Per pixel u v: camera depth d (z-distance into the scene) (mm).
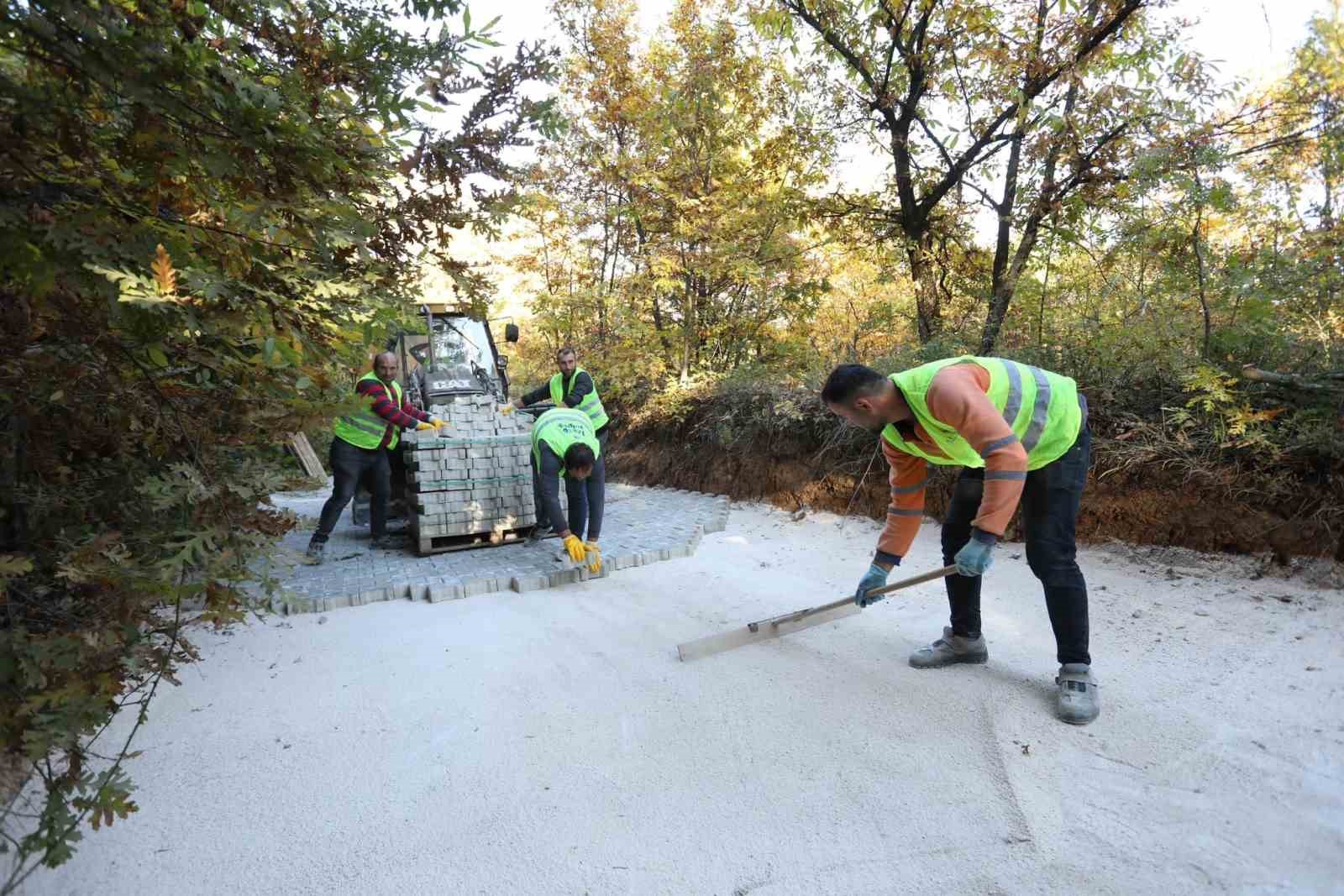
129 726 2922
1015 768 2488
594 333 9664
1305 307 4375
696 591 4598
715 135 8406
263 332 1825
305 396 2152
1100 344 4859
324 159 1783
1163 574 4031
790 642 3682
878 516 5898
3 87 1447
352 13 1979
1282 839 2061
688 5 8148
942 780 2443
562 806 2402
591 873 2094
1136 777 2400
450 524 5590
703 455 7980
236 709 3090
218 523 2098
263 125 1681
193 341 1917
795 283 8398
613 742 2791
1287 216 4645
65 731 1674
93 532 2266
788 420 6676
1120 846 2082
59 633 1886
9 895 1962
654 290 8891
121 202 1734
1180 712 2754
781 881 2033
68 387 1949
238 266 1816
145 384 2107
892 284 7613
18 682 1707
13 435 2102
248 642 3838
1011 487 2547
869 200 7191
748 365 8320
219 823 2336
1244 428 3852
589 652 3656
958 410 2598
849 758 2605
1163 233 5012
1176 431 4285
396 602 4539
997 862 2055
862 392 2775
